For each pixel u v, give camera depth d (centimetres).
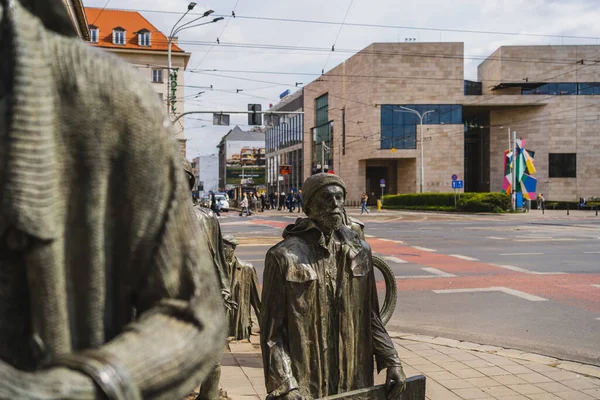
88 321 93
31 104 81
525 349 696
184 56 5047
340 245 328
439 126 5772
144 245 93
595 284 1132
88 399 75
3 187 81
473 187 6750
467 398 509
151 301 95
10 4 84
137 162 91
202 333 90
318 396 314
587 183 5688
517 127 5856
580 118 5703
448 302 966
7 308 88
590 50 5747
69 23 90
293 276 313
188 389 87
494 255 1570
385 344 334
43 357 88
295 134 8412
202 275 95
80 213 89
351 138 6316
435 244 1852
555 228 2553
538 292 1052
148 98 93
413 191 5872
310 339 316
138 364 81
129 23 5128
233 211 5378
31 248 84
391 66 5762
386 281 396
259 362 593
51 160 84
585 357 665
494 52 5991
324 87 7138
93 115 87
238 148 12256
